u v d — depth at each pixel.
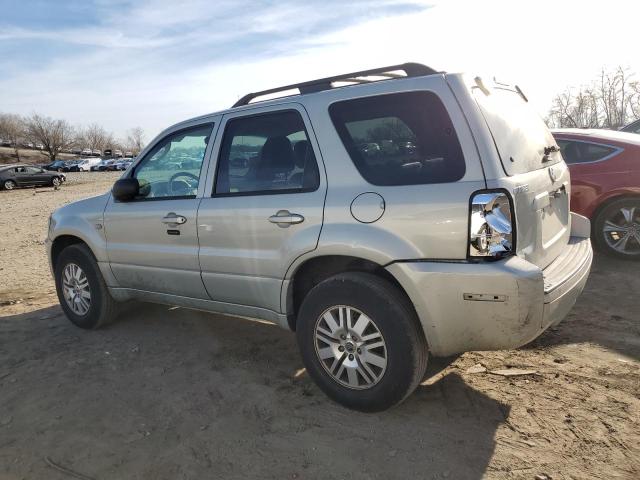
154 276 4.21
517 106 3.35
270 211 3.37
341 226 3.04
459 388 3.38
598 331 4.12
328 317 3.17
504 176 2.71
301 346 3.32
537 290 2.62
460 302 2.71
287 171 3.40
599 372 3.48
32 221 15.04
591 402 3.13
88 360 4.20
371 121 3.07
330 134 3.20
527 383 3.40
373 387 3.04
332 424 3.07
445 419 3.05
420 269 2.78
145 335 4.69
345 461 2.72
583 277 3.16
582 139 6.20
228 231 3.62
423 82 2.93
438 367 3.69
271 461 2.76
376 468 2.65
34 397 3.61
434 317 2.79
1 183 31.62
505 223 2.66
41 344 4.59
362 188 3.02
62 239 5.05
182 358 4.16
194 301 4.06
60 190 30.55
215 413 3.28
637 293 4.90
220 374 3.83
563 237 3.54
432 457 2.71
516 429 2.91
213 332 4.70
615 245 5.99
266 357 4.10
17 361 4.24
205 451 2.88
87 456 2.89
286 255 3.30
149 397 3.53
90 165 69.19
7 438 3.12
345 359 3.15
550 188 3.26
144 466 2.78
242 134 3.69
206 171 3.84
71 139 107.62
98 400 3.52
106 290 4.74
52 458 2.89
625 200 5.88
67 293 4.98
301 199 3.24
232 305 3.80
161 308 5.44
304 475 2.63
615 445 2.72
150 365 4.05
